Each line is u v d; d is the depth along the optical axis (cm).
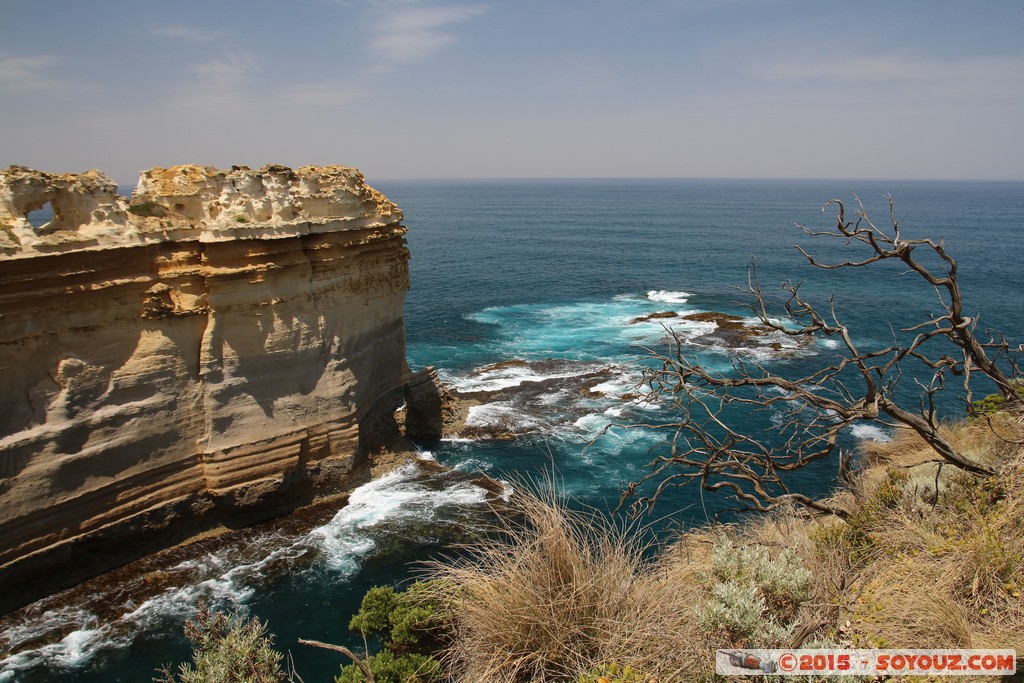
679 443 2698
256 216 2127
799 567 714
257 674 850
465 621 718
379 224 2552
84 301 1816
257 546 2034
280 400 2202
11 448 1692
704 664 615
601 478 2448
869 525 919
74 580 1828
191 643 1638
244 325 2108
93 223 1839
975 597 691
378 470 2511
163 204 2031
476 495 2325
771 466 928
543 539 714
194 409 2056
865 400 912
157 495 1978
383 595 998
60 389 1789
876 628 669
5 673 1537
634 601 682
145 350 1950
